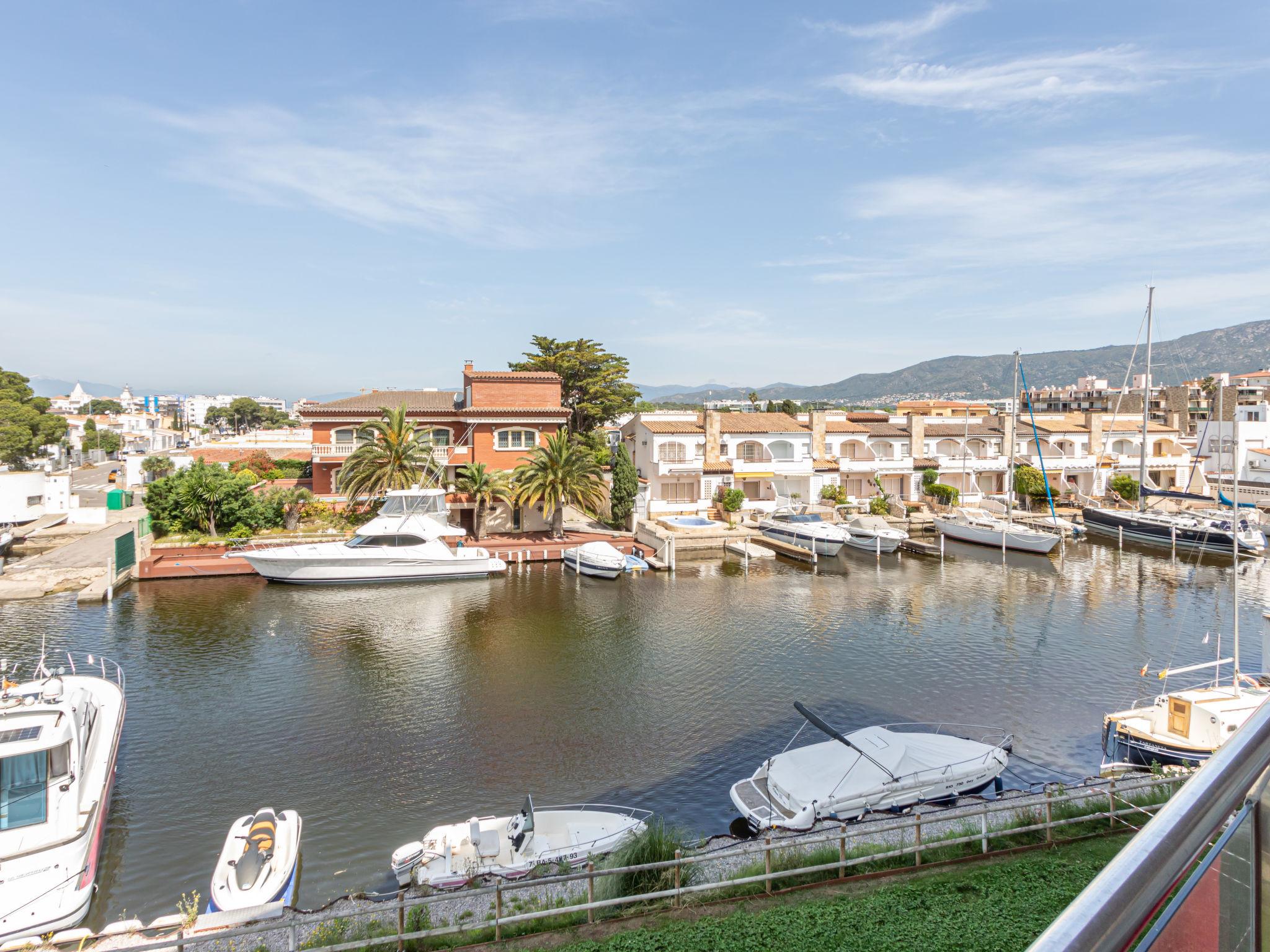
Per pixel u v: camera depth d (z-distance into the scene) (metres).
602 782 20.30
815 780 18.16
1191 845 1.83
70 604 38.78
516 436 58.12
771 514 59.12
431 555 44.69
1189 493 61.69
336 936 11.34
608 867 13.00
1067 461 71.94
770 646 32.09
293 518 52.41
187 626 34.91
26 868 14.70
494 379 58.94
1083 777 20.11
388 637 33.34
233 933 10.80
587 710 25.09
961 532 57.59
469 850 15.52
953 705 25.44
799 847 13.29
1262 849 2.07
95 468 116.75
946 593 42.25
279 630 34.47
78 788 16.39
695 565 50.34
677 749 22.23
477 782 20.31
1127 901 1.61
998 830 13.71
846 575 47.06
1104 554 53.88
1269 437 83.38
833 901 11.24
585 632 34.19
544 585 44.22
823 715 24.67
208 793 19.80
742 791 18.67
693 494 64.44
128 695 26.30
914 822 12.80
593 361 85.31
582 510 57.75
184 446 162.25
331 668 29.19
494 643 32.50
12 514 55.25
